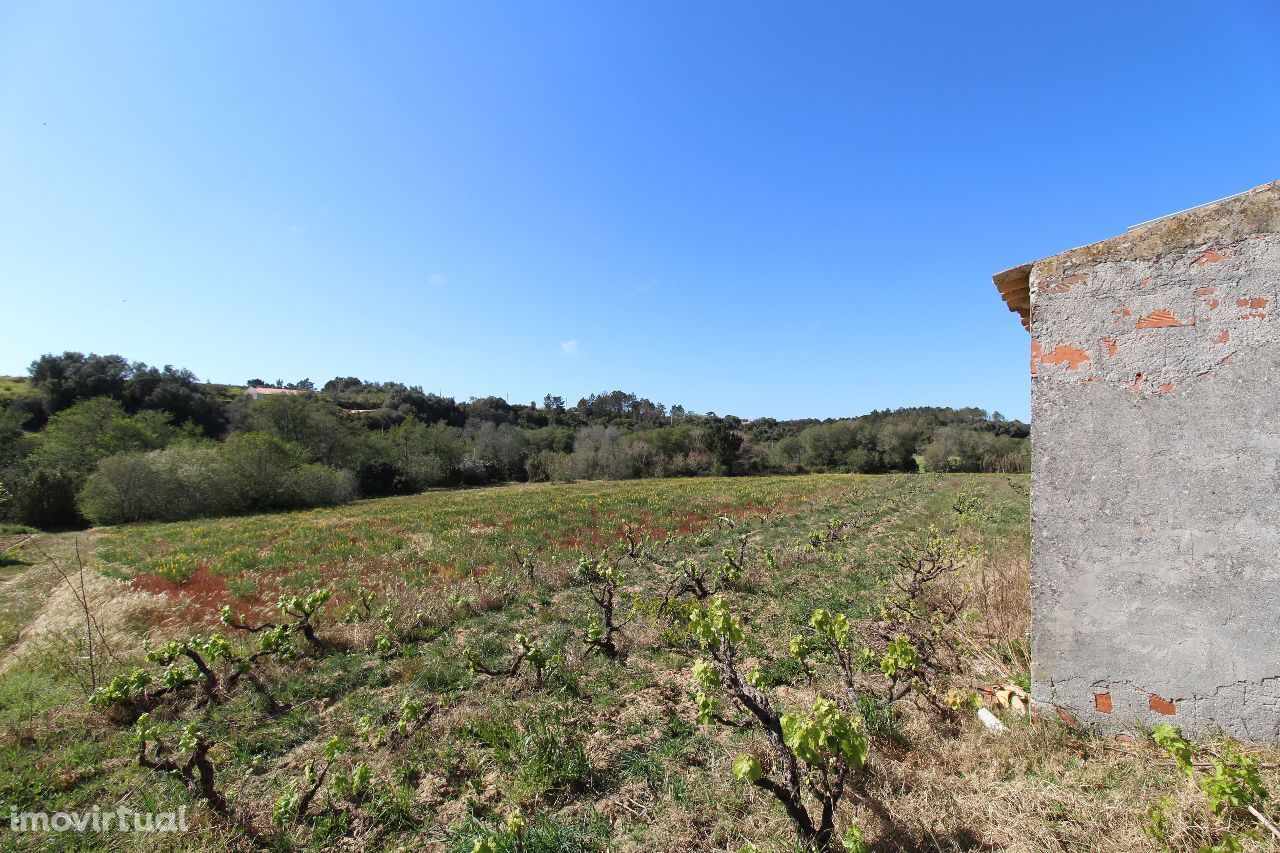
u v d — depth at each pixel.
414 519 24.36
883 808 3.29
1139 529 3.56
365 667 6.94
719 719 3.56
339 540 18.98
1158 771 3.23
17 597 12.88
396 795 4.09
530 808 3.92
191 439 41.41
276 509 35.47
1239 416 3.30
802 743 2.75
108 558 17.72
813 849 2.96
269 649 7.11
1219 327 3.34
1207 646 3.39
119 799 4.40
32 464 33.59
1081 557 3.73
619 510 24.47
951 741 3.99
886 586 9.15
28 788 4.59
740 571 10.21
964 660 5.27
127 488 30.44
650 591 10.14
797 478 47.31
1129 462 3.58
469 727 5.06
